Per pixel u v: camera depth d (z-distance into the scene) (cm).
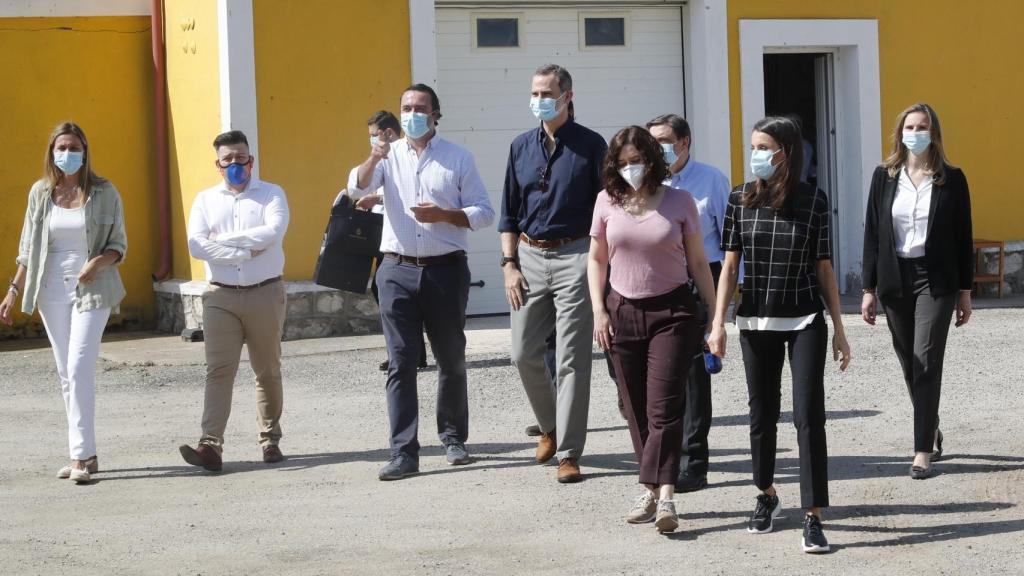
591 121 1348
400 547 568
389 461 726
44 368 1141
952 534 565
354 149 1249
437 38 1298
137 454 785
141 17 1370
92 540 591
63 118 1345
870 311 695
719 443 762
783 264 558
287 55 1220
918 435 663
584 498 645
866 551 545
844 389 909
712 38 1345
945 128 1434
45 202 718
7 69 1324
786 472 685
